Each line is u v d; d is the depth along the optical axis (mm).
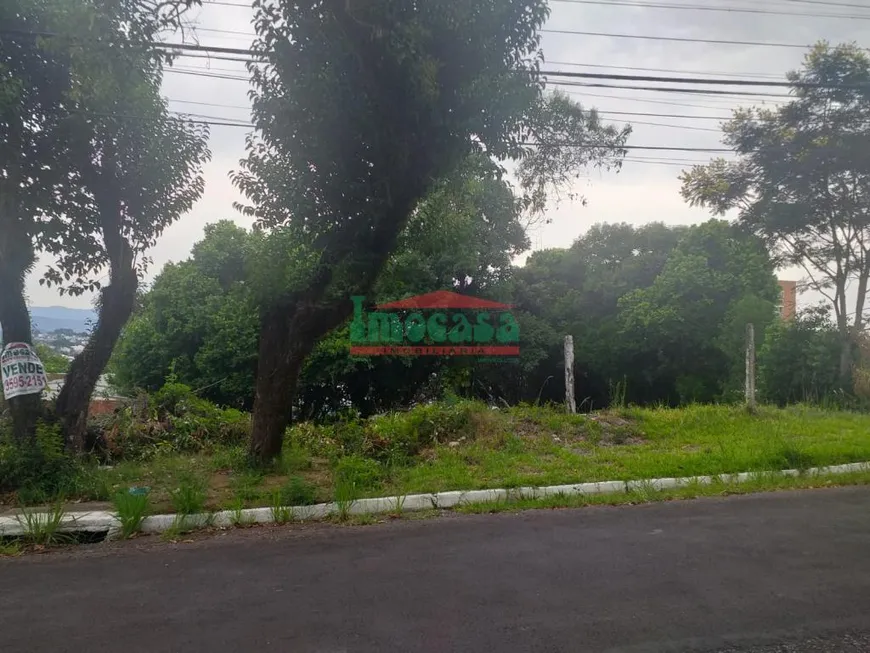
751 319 20547
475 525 5836
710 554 4930
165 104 7375
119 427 9305
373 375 19547
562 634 3596
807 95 14336
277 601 4094
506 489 6863
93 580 4543
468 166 7445
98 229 7547
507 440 8906
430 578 4469
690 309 23281
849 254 15461
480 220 16047
